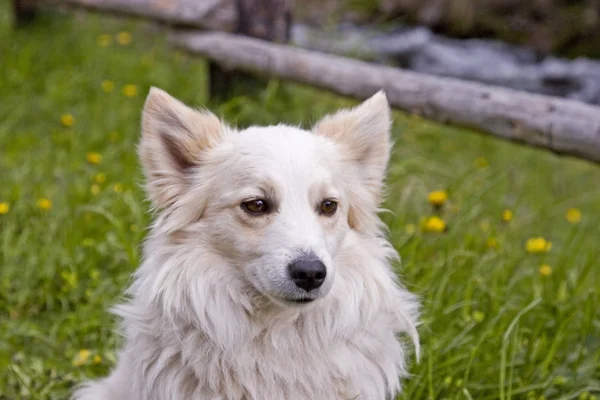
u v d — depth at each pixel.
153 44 10.00
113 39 10.30
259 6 7.23
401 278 4.45
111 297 4.67
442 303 4.45
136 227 5.05
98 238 5.23
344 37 10.45
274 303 3.32
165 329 3.34
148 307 3.40
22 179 6.08
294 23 11.21
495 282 4.54
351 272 3.42
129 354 3.54
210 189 3.32
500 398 3.66
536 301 3.85
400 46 10.57
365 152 3.58
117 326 4.28
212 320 3.29
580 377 3.99
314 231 3.17
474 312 4.41
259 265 3.19
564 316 4.32
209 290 3.30
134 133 7.24
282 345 3.37
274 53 6.61
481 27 10.70
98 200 5.63
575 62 10.08
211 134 3.42
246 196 3.22
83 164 6.48
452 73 10.23
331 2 11.58
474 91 5.15
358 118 3.55
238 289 3.32
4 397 4.09
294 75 6.45
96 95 8.23
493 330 4.20
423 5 10.98
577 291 4.63
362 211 3.50
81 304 4.69
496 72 10.12
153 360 3.41
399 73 5.73
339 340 3.41
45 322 4.69
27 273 4.84
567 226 6.44
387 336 3.55
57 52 9.36
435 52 10.50
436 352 3.95
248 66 6.83
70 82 8.34
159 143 3.36
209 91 7.55
